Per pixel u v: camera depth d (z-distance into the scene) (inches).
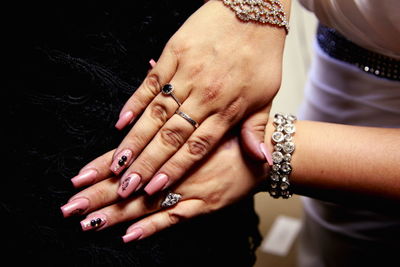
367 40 36.4
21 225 25.9
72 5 26.3
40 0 25.5
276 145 29.6
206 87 26.5
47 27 26.1
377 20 32.8
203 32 27.1
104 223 27.0
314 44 48.2
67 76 26.3
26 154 25.9
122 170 26.9
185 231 29.5
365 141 29.2
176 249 29.1
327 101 46.9
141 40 28.7
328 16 36.2
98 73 26.7
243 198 30.5
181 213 28.2
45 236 26.3
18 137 25.8
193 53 26.9
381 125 43.6
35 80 25.9
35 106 25.9
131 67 28.7
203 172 28.8
